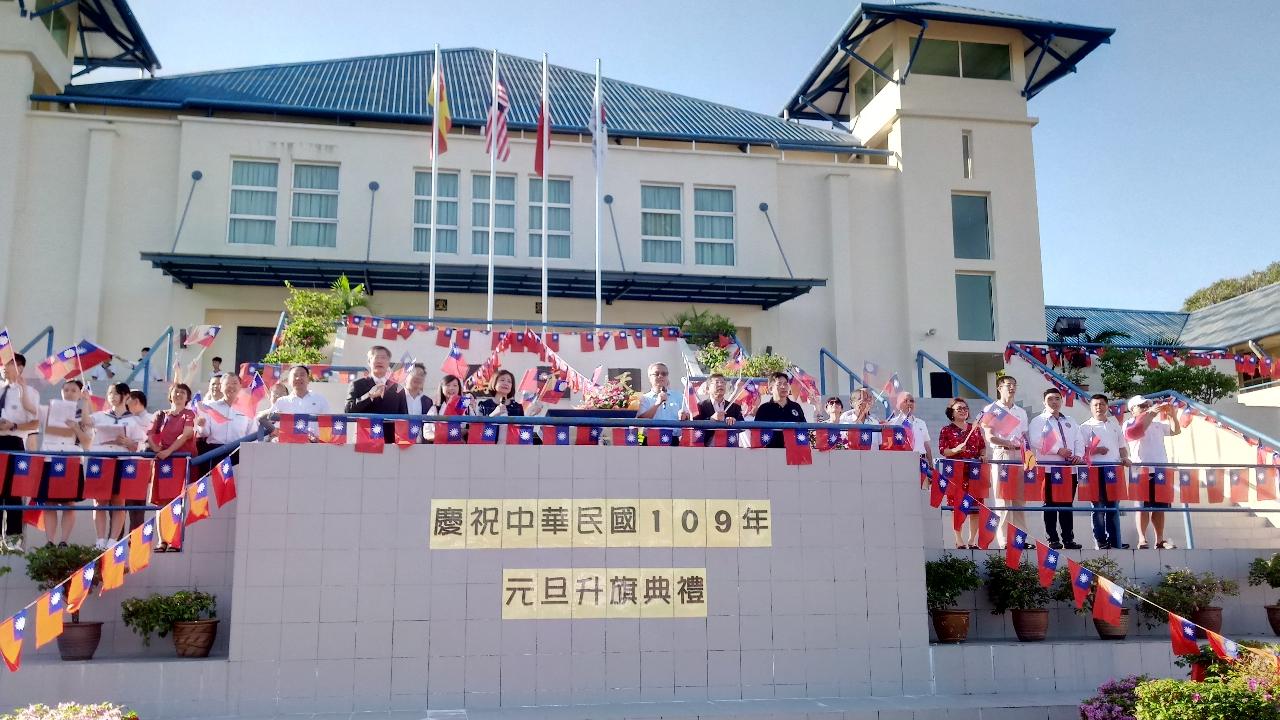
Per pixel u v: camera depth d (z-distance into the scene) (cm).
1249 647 938
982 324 2612
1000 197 2645
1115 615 998
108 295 2209
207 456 994
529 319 2444
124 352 2198
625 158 2509
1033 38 2625
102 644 935
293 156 2323
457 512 948
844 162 2712
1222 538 1434
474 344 1916
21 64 2211
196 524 973
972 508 1086
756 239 2536
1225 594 1174
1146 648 1066
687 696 964
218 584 968
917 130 2623
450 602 934
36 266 2173
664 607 974
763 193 2561
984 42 2700
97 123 2239
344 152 2356
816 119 3088
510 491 962
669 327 2059
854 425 1045
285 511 921
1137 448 1280
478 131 2462
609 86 2912
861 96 2869
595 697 945
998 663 1033
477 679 926
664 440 1005
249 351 2311
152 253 2048
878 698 984
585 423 983
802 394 1727
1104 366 2262
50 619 829
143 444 1101
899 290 2575
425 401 1066
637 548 978
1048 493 1198
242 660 891
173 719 870
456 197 2411
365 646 912
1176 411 1355
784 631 995
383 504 938
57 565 925
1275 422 1814
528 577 951
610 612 962
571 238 2450
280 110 2320
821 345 2538
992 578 1113
